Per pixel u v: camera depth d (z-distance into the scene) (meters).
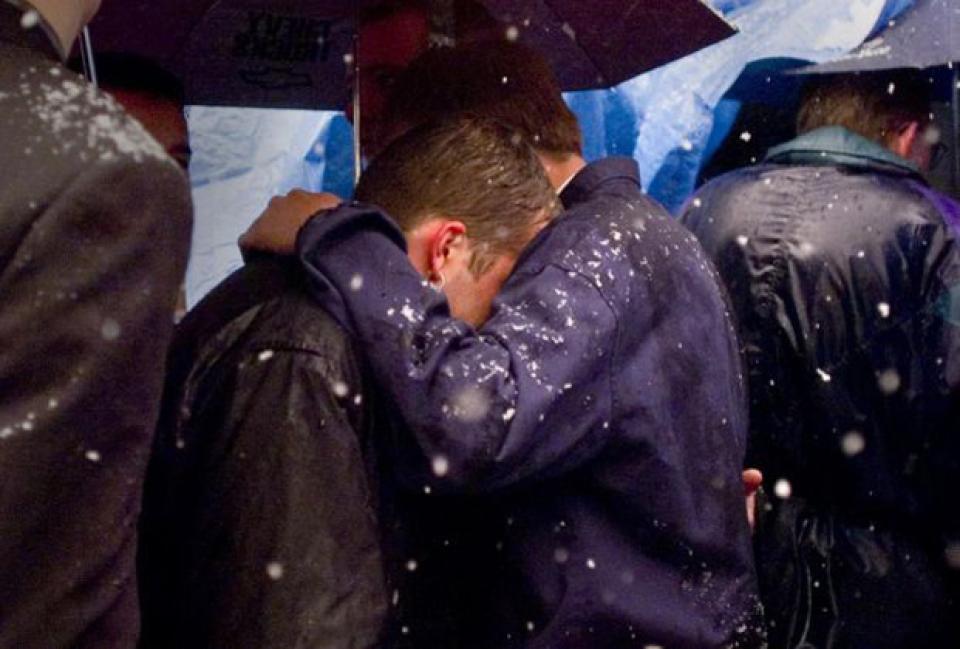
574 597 2.41
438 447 2.16
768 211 3.77
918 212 3.66
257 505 2.08
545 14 3.48
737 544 2.57
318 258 2.21
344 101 3.89
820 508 3.71
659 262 2.51
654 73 4.34
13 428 1.43
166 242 1.53
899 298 3.61
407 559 2.30
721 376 2.57
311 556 2.07
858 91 3.89
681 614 2.48
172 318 1.56
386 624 2.13
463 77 2.81
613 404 2.37
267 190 4.02
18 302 1.44
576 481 2.43
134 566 1.56
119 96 2.98
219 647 2.08
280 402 2.11
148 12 3.37
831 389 3.64
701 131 4.33
